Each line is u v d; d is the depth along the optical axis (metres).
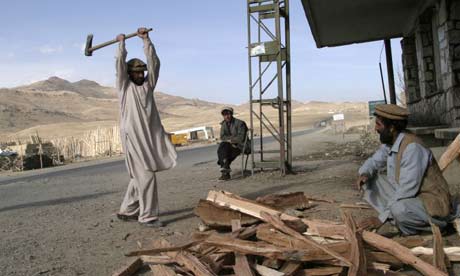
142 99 6.56
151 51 6.68
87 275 4.71
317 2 11.49
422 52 11.99
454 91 9.35
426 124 12.17
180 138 47.00
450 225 5.17
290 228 4.58
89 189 12.13
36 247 5.85
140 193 6.60
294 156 19.02
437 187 4.95
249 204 5.79
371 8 12.31
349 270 3.77
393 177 5.16
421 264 3.96
